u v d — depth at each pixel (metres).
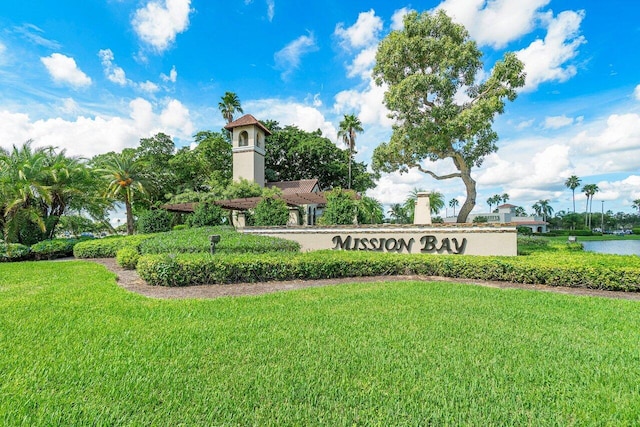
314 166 36.47
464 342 3.80
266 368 3.12
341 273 8.17
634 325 4.41
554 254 8.74
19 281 7.71
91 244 13.95
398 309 5.13
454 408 2.53
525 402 2.60
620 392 2.76
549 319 4.66
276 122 39.44
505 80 14.86
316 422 2.35
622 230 78.88
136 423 2.31
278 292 6.37
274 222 15.56
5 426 2.25
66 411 2.44
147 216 19.69
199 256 7.90
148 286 7.22
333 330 4.17
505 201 98.00
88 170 19.83
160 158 31.86
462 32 15.32
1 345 3.62
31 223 17.31
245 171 29.72
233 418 2.38
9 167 17.02
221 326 4.30
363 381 2.91
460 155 16.36
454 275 8.15
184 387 2.78
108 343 3.71
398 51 15.52
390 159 17.48
